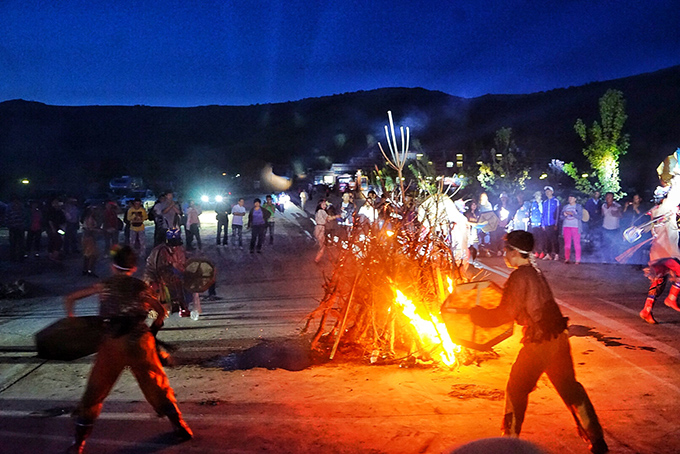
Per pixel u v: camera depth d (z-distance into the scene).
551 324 4.39
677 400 5.70
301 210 36.16
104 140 135.75
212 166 89.69
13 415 5.61
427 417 5.35
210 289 11.55
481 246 17.41
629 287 11.73
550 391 5.96
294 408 5.66
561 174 34.91
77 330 4.80
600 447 4.39
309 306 10.63
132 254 4.91
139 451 4.75
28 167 77.12
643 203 24.64
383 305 7.30
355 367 6.92
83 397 4.66
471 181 34.53
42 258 18.27
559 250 16.38
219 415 5.51
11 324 9.69
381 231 7.45
